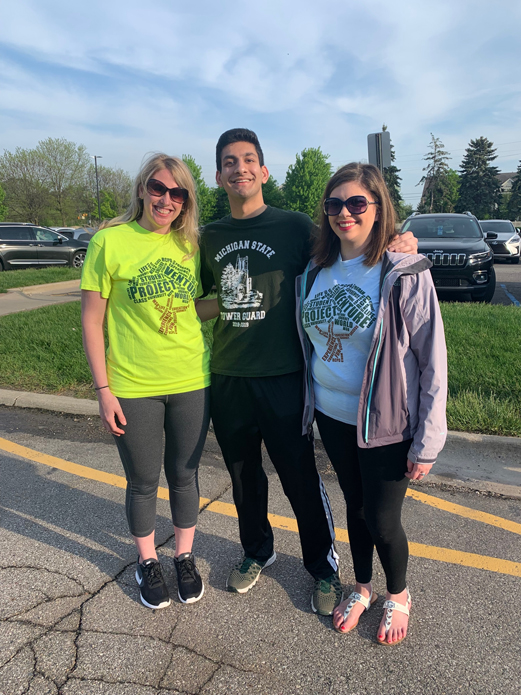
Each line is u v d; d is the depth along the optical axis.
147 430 2.03
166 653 1.85
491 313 6.61
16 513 2.83
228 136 1.94
